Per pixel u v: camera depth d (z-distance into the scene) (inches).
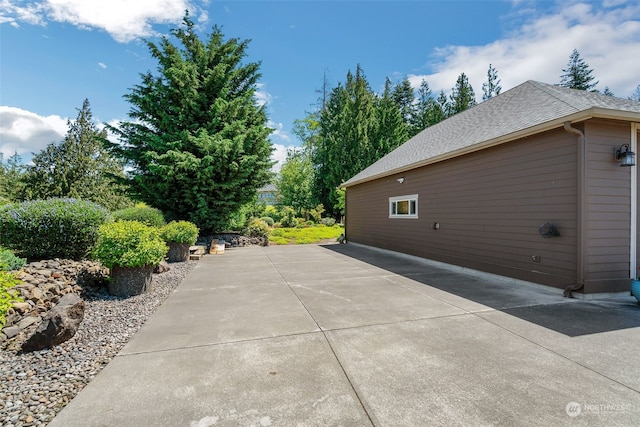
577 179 186.5
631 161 184.1
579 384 91.4
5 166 898.1
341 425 74.8
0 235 205.5
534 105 249.9
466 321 146.9
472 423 74.9
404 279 246.1
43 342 117.4
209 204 494.3
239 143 454.0
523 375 96.9
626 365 102.7
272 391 89.5
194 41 507.8
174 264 329.1
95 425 75.2
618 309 164.1
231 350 117.2
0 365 105.6
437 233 320.2
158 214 399.5
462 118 395.2
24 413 79.6
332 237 674.8
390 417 77.5
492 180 251.4
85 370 102.6
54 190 505.4
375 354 112.6
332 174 992.2
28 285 150.9
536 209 214.1
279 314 159.8
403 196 383.9
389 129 976.9
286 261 348.5
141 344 123.1
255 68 552.7
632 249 193.3
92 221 222.8
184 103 477.1
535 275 215.2
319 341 124.9
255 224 646.5
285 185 1149.1
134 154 471.8
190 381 95.3
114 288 193.5
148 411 80.5
